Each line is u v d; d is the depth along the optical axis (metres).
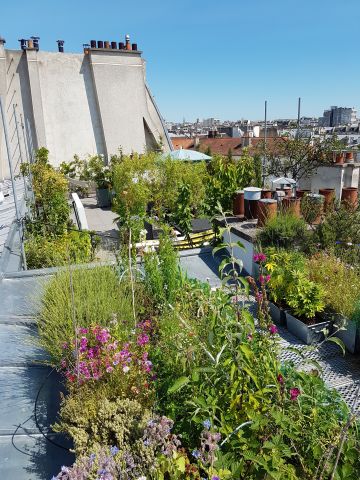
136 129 21.48
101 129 20.91
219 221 6.94
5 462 2.39
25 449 2.49
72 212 12.34
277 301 4.93
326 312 4.57
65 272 4.24
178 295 3.83
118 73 20.66
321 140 13.45
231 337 2.42
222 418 2.12
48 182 11.16
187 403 2.16
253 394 2.20
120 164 15.24
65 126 20.14
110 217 15.56
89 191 19.50
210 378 2.36
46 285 4.10
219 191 8.88
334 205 7.22
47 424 2.68
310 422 2.19
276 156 14.56
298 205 6.69
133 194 9.88
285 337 4.57
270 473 1.78
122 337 3.10
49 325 3.42
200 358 2.57
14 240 7.14
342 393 3.54
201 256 6.51
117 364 2.69
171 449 1.98
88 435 2.29
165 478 1.97
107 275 4.24
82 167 19.98
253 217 6.89
